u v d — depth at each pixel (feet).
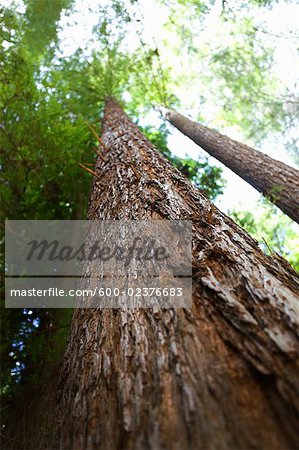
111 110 20.66
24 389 13.56
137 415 3.07
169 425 2.76
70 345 5.57
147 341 3.88
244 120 26.18
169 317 3.96
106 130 16.22
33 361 13.62
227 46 24.36
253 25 21.31
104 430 3.21
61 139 15.89
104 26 21.03
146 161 9.61
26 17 18.13
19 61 14.07
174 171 8.76
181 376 3.14
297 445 2.27
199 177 23.07
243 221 20.83
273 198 13.71
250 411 2.57
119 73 24.95
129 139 12.50
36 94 14.98
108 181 9.63
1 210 16.21
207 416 2.66
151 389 3.23
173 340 3.61
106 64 24.03
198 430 2.60
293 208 12.60
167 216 6.12
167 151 23.84
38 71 16.74
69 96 22.06
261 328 3.27
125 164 9.84
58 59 21.81
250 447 2.35
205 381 2.95
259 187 14.84
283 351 2.92
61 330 14.28
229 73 25.21
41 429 10.78
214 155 18.26
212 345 3.31
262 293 3.85
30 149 16.02
